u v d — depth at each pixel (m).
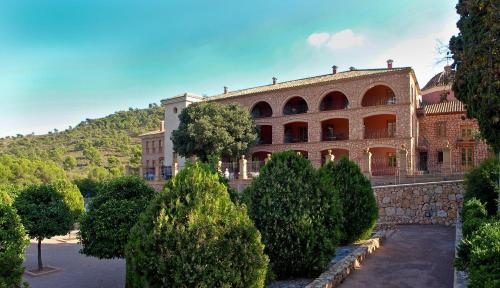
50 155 91.94
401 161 26.61
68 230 16.16
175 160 42.16
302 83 41.69
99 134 115.94
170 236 5.88
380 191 19.41
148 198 12.23
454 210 17.89
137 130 118.69
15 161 60.00
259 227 8.57
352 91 37.06
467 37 9.03
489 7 7.89
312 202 8.81
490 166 14.15
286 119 41.09
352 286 8.55
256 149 42.50
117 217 11.55
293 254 8.52
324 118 38.53
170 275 5.74
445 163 25.33
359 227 12.67
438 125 36.38
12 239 8.34
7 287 6.67
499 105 8.05
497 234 6.34
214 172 8.07
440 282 8.81
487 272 4.83
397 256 11.51
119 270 15.13
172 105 50.25
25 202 15.15
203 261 5.84
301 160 9.34
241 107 40.84
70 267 15.96
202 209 6.20
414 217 18.66
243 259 6.16
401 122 34.03
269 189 8.81
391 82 34.81
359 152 36.03
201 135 36.66
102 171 65.56
